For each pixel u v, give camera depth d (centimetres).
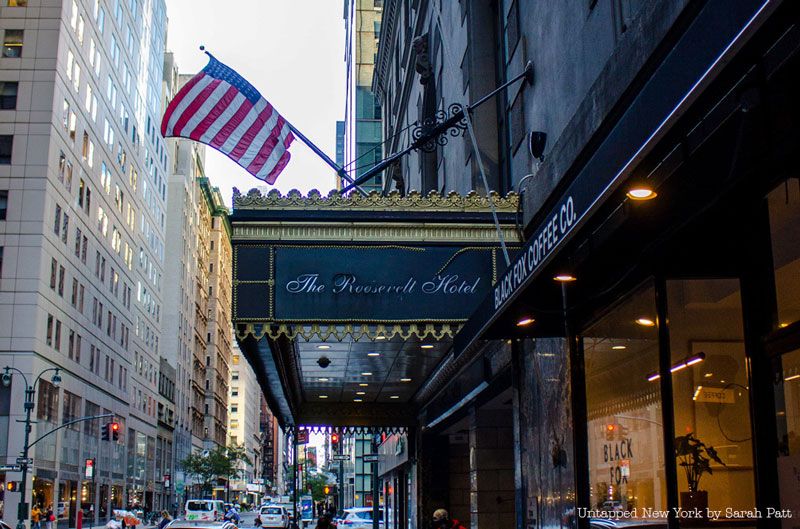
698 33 452
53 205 5222
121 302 7138
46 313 5125
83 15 5838
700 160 612
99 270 6372
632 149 532
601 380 1032
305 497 9925
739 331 799
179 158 11425
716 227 795
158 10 8844
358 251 1399
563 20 1320
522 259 836
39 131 5134
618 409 970
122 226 7125
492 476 1956
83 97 5853
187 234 11244
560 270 884
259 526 4891
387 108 4325
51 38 5272
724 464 788
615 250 855
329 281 1382
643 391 893
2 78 5188
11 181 5056
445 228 1414
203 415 13012
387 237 1406
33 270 4972
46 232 5091
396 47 3838
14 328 4891
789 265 697
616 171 560
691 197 712
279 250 1388
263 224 1392
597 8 1157
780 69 473
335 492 11312
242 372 17512
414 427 3052
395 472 4234
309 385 2567
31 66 5212
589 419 1078
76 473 5822
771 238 729
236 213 1392
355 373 2311
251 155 1497
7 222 5006
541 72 1445
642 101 525
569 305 1018
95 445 6344
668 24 824
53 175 5209
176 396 10325
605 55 1118
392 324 1377
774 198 720
